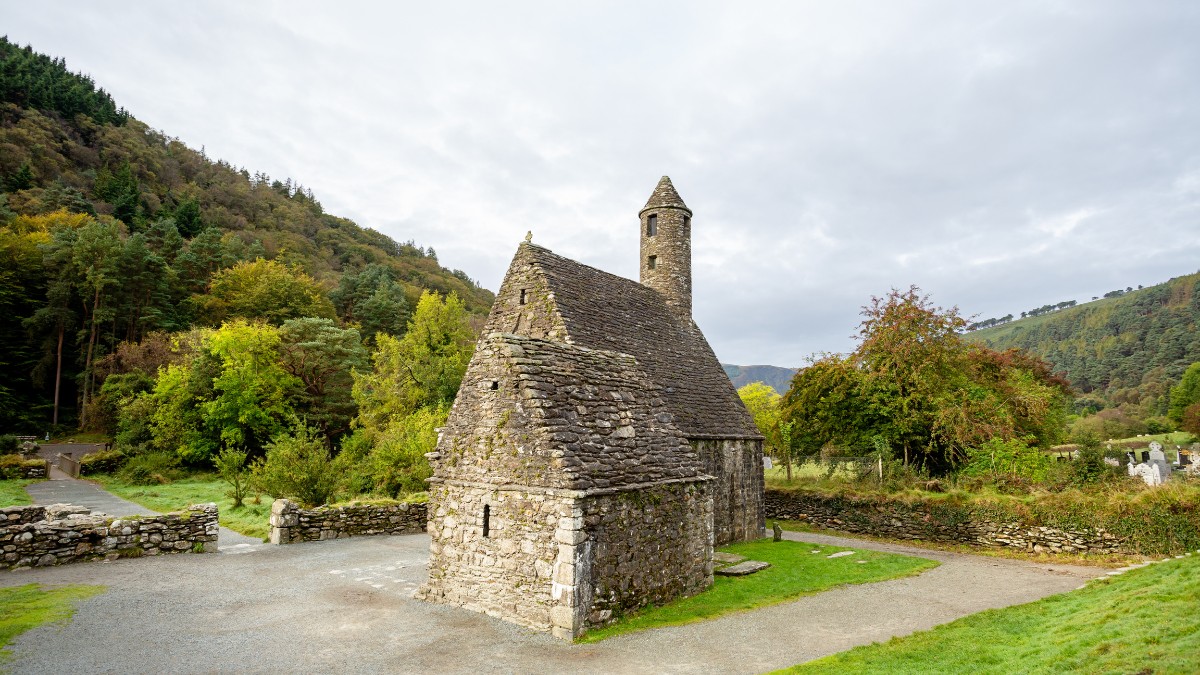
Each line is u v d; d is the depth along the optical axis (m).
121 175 102.19
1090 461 23.52
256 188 147.00
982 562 19.81
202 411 43.25
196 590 13.88
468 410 14.05
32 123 100.69
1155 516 18.64
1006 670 8.75
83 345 55.59
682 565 14.64
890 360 30.36
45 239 62.12
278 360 48.00
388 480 28.36
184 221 96.19
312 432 26.81
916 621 12.95
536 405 12.59
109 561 16.38
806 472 34.03
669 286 27.53
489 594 12.60
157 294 60.03
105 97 137.38
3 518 15.41
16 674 8.89
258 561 17.14
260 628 11.47
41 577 14.42
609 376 15.23
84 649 10.03
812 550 21.61
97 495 30.44
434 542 13.92
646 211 28.41
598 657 10.43
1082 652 8.72
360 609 12.81
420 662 10.04
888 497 25.16
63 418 53.06
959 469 28.62
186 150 143.38
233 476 27.45
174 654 10.02
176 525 17.78
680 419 20.48
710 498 15.98
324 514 21.03
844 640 11.63
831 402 31.22
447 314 50.19
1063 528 20.44
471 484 13.30
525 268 19.97
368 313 72.44
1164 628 8.77
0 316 53.38
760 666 10.18
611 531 12.41
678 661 10.35
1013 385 34.03
